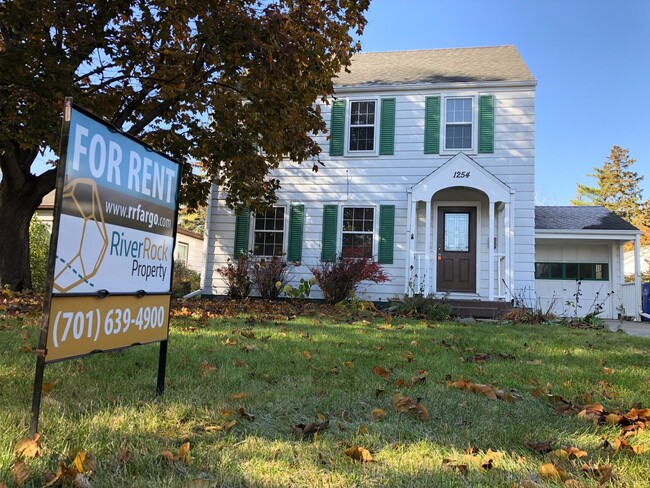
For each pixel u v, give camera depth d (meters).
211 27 7.26
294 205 12.64
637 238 12.51
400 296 11.81
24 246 10.51
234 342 4.94
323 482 1.86
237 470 1.94
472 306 10.55
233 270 12.06
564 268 14.01
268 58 7.38
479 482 1.91
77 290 2.22
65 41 7.86
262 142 9.64
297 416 2.69
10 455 1.94
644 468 2.07
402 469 2.01
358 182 12.41
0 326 5.45
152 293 2.86
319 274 11.45
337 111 12.62
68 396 2.80
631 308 12.82
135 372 3.50
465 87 11.98
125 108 9.38
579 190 40.19
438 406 2.96
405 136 12.27
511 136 11.67
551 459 2.18
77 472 1.79
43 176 10.62
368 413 2.80
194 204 11.65
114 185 2.50
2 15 6.50
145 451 2.07
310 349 4.74
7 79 6.65
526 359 4.70
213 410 2.67
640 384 3.64
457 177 11.27
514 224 11.45
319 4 8.70
